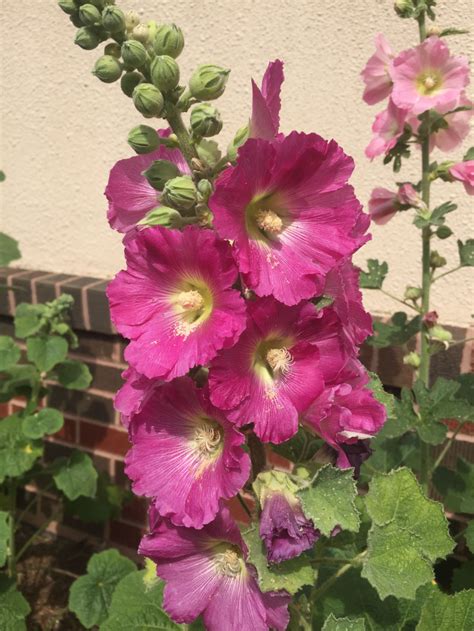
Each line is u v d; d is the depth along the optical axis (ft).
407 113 2.06
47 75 3.63
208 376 1.27
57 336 3.06
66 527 3.77
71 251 3.79
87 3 1.46
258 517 1.38
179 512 1.30
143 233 1.26
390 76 2.02
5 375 3.24
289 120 2.97
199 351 1.20
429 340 2.19
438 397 2.08
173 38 1.37
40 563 3.61
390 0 2.64
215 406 1.23
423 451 2.21
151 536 1.39
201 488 1.30
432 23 2.59
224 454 1.27
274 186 1.26
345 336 1.33
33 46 3.64
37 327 3.04
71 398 3.58
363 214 1.40
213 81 1.37
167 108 1.40
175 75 1.34
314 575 1.34
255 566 1.28
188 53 3.13
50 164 3.75
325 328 1.28
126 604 2.08
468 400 2.19
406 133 2.10
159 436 1.37
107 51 1.49
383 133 2.13
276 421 1.25
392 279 2.85
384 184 2.81
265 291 1.23
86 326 3.37
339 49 2.79
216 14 3.03
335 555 2.02
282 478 1.32
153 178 1.38
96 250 3.69
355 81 2.78
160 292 1.32
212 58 3.08
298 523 1.27
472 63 2.54
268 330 1.26
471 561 2.38
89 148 3.59
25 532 3.88
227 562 1.41
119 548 3.59
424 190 2.11
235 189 1.18
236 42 3.01
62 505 3.70
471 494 2.26
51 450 3.72
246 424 1.33
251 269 1.21
